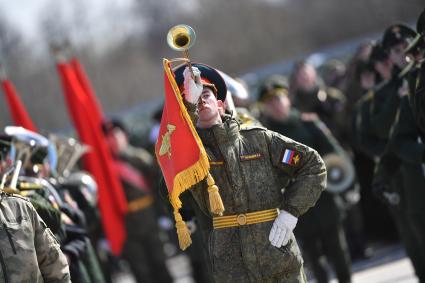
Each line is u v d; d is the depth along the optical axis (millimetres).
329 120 27141
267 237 12719
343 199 25453
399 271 23172
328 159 21531
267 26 95938
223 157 12812
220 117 13328
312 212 21266
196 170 12461
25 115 23219
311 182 12883
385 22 83062
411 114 16312
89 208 20250
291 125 21734
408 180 17656
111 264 33875
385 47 18125
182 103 12555
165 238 31016
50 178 18141
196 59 98688
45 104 93500
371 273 23984
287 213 12727
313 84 27406
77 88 25359
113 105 102938
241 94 16969
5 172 15086
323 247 21625
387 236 28219
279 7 96562
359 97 26125
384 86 18672
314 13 92125
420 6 78625
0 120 76125
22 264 11969
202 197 13078
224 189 12797
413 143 16172
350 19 87125
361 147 19531
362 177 27219
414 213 17719
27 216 12258
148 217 26688
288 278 12773
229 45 97688
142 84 104000
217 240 12812
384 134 18594
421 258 19188
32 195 15625
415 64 15984
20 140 16500
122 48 107750
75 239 17188
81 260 17094
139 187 26750
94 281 17438
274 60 94125
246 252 12680
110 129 27172
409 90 15734
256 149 12922
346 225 26750
